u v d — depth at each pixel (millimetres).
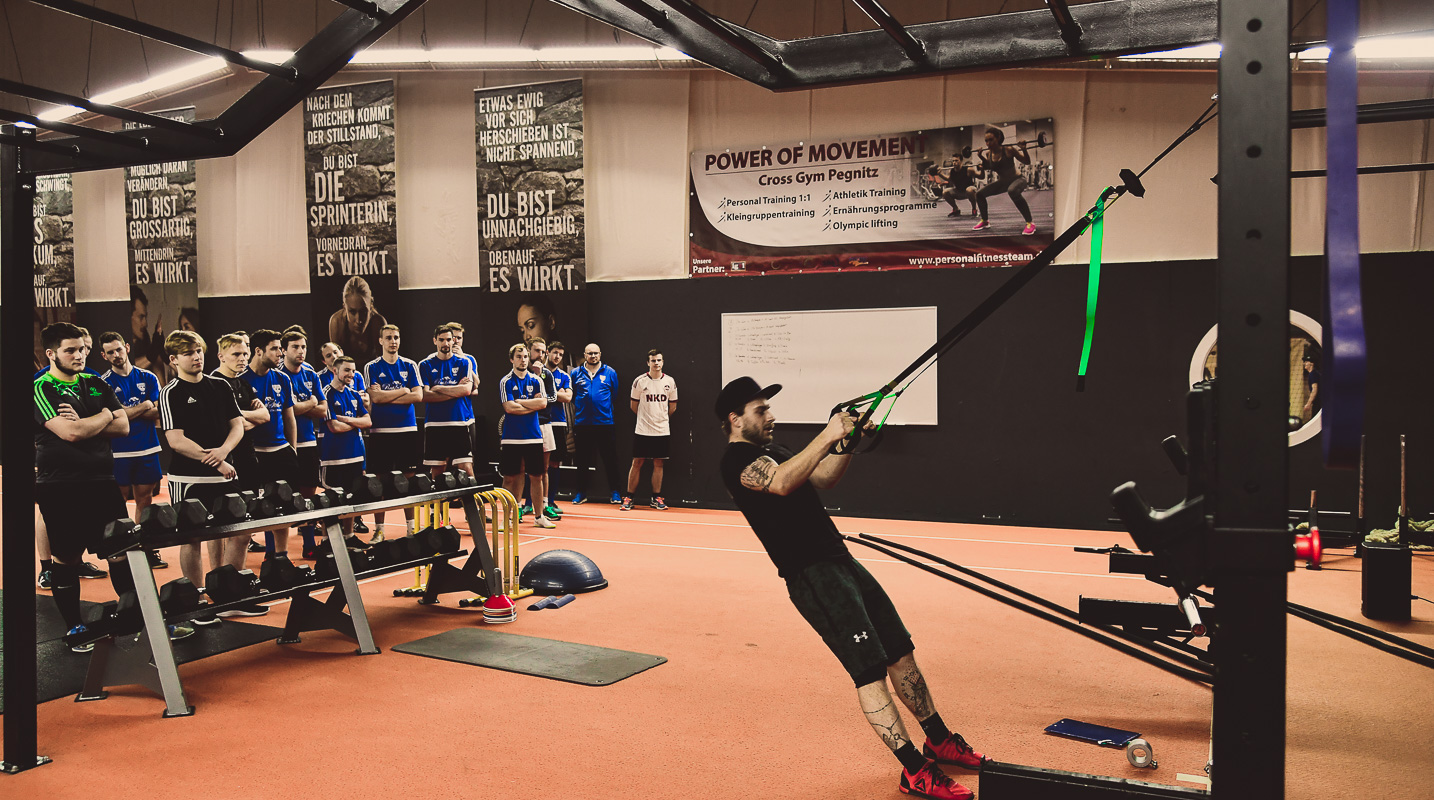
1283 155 1588
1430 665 4129
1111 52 2977
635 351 11109
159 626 4305
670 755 3686
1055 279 9273
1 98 14477
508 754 3705
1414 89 8227
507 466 9344
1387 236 8328
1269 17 1588
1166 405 8938
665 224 10906
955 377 9648
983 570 7266
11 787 3439
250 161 13000
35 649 3643
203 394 5727
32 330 3641
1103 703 4277
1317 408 8398
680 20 3357
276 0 12344
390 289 12125
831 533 3406
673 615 5914
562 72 11203
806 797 3301
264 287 13055
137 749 3803
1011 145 9398
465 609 6160
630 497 10711
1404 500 5820
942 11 9391
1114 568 4418
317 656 5113
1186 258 8859
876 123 9945
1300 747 3781
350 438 8172
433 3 11477
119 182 14109
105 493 5398
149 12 13250
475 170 11820
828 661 4934
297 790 3385
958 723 4023
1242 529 1660
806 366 10266
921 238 9773
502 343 11570
